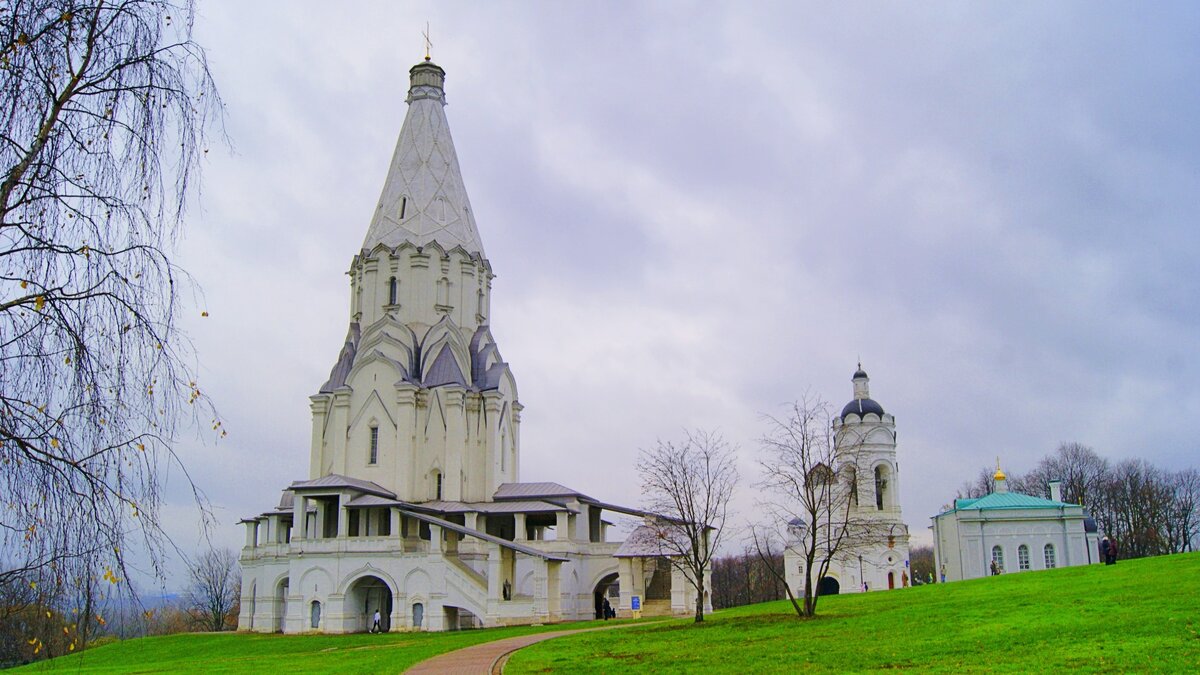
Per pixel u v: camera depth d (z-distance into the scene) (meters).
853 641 36.41
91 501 14.07
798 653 34.06
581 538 92.81
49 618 13.71
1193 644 27.70
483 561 82.88
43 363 14.23
